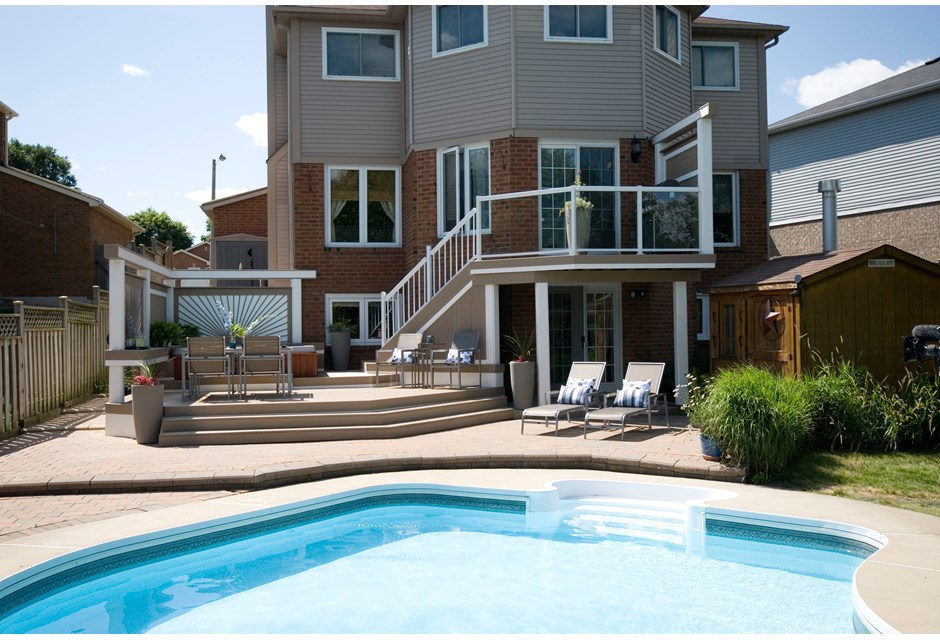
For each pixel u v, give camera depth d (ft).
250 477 27.35
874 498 25.36
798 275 35.37
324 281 56.34
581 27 49.78
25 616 17.24
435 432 38.01
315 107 56.13
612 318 50.72
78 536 20.63
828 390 31.53
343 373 51.57
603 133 49.67
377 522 25.63
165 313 53.72
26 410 39.34
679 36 54.34
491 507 26.91
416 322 47.75
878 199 71.56
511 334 49.65
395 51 57.26
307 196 56.08
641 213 42.68
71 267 76.74
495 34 49.49
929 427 30.86
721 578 19.90
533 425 40.01
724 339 41.93
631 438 34.99
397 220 57.52
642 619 17.04
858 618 15.89
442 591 19.04
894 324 36.78
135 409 35.04
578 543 23.13
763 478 27.73
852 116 73.87
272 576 20.24
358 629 16.49
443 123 51.62
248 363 39.65
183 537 21.88
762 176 59.47
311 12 54.65
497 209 49.32
